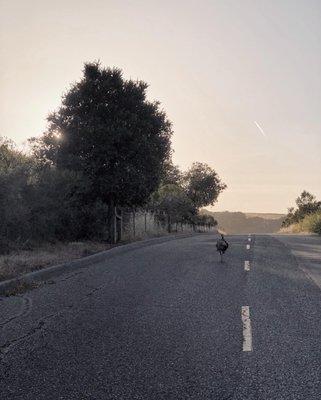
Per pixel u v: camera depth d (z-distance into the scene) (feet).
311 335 21.17
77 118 71.10
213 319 24.08
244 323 23.21
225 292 31.63
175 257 54.65
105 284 35.42
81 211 70.49
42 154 70.64
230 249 64.69
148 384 15.53
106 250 60.75
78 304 28.14
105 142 68.39
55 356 18.48
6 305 27.99
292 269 43.47
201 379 15.93
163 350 19.04
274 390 15.01
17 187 50.11
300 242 80.23
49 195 59.11
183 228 148.66
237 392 14.87
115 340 20.52
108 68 73.82
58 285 35.12
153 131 75.10
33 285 34.63
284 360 17.81
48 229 60.39
